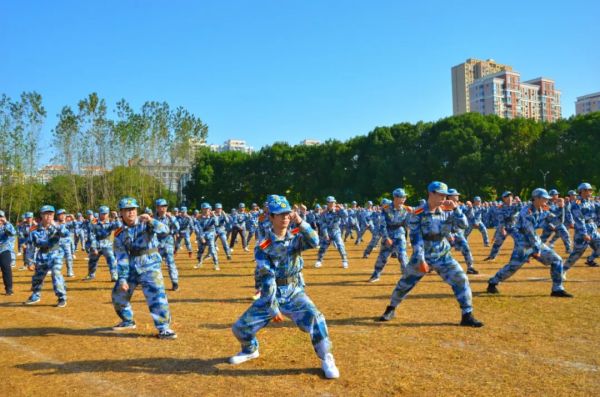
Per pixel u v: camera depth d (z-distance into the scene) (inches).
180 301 411.5
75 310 389.7
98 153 2300.7
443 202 295.1
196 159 2785.4
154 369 233.0
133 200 295.7
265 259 223.0
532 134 2026.3
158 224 297.0
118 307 311.9
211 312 364.2
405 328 296.0
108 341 287.0
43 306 411.2
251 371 225.1
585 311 329.1
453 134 2048.5
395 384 203.2
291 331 297.4
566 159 1942.7
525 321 304.7
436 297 392.5
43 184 2466.8
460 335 277.0
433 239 298.5
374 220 1002.1
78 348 273.6
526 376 209.2
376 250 876.6
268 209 222.7
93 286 523.8
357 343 264.7
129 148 2372.0
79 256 949.8
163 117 2438.5
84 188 2388.0
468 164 1988.2
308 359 240.5
